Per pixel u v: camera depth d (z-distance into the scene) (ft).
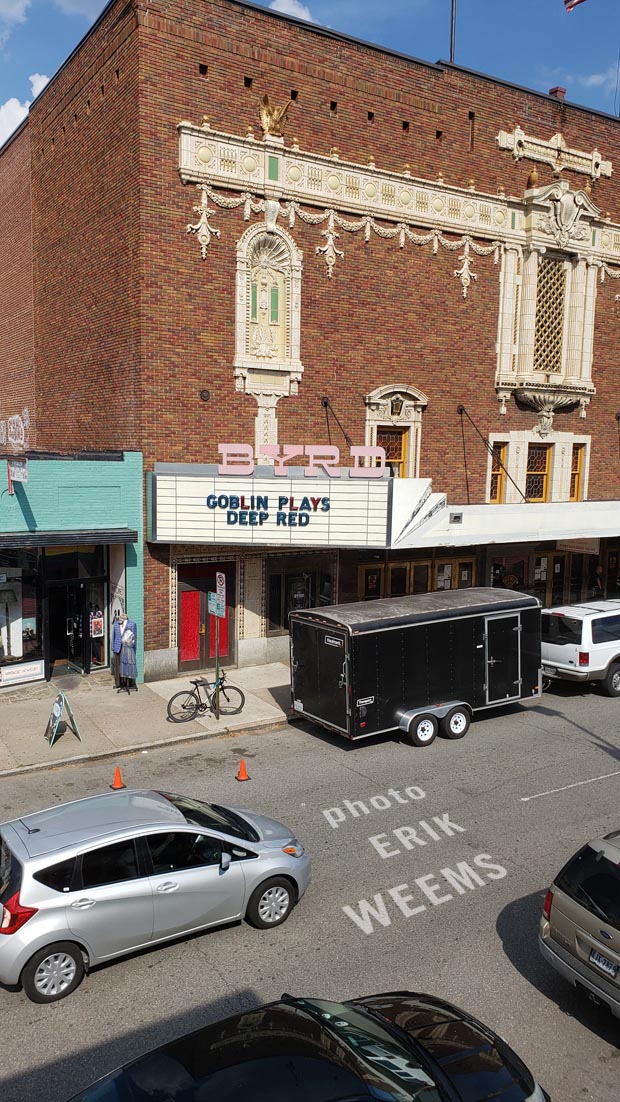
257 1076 15.65
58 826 26.32
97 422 66.80
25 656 58.29
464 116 71.31
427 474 73.56
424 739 47.93
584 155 79.51
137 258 57.62
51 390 77.41
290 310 63.77
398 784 41.65
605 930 22.70
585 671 58.03
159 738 48.11
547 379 80.18
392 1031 18.19
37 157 77.15
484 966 26.43
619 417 87.76
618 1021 23.95
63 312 72.95
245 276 61.16
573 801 39.73
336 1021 18.10
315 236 64.39
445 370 73.36
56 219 73.26
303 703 49.60
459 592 56.08
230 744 48.21
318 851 34.09
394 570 74.69
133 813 27.48
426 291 71.10
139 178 56.39
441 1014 19.70
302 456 65.87
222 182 59.06
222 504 58.49
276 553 66.23
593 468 86.48
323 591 70.28
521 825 36.94
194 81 57.41
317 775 42.86
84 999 24.31
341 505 59.31
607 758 46.19
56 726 46.57
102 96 61.46
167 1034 22.76
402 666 47.44
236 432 62.69
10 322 88.74
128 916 25.21
